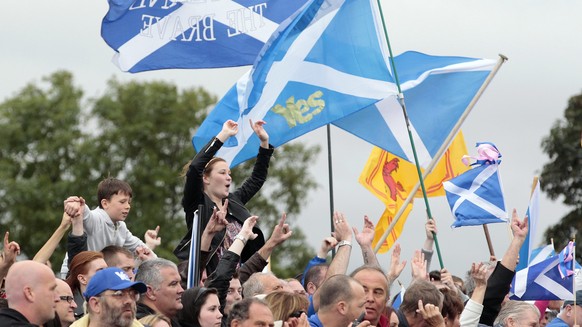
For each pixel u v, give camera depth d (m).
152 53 20.80
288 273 62.84
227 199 18.16
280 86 19.98
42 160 66.44
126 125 66.00
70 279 15.84
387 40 20.33
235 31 20.95
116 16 20.66
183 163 65.81
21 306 13.91
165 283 15.49
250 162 65.06
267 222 67.88
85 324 14.35
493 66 22.16
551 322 19.58
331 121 20.08
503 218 20.06
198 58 20.94
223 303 16.25
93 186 64.62
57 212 63.03
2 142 66.62
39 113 67.25
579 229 49.34
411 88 22.05
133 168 64.81
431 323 16.20
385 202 22.84
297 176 68.38
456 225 20.08
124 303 14.25
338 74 20.16
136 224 62.56
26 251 62.69
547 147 50.53
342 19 20.23
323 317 15.38
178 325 15.55
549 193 50.69
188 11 20.86
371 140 21.78
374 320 15.88
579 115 50.50
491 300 17.98
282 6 21.06
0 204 63.09
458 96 22.12
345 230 17.48
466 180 20.22
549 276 19.52
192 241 16.69
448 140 20.59
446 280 19.05
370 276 15.95
